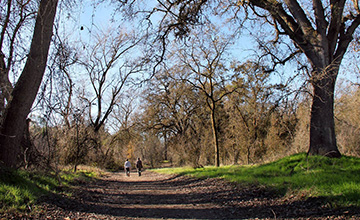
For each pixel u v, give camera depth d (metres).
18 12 9.09
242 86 22.88
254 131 22.98
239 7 15.33
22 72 8.52
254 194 8.55
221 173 14.26
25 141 9.73
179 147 22.77
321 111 12.22
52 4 8.77
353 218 4.96
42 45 8.60
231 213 6.70
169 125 37.31
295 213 5.99
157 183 15.90
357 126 15.60
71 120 13.06
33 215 5.48
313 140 12.36
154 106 33.12
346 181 7.28
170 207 7.71
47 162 9.68
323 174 8.89
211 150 26.39
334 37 12.70
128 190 12.20
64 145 13.78
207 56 22.70
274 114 12.75
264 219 5.88
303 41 13.05
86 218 6.00
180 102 28.52
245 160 23.56
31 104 8.59
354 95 17.20
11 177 6.94
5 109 8.17
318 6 12.60
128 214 6.77
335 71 12.41
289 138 18.81
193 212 6.98
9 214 5.13
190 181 14.57
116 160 37.69
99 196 9.57
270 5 13.20
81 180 12.90
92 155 24.28
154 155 41.69
